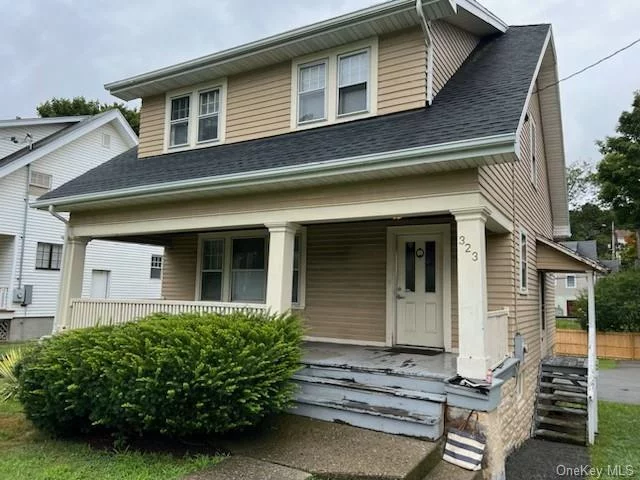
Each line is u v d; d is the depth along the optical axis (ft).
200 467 13.21
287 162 20.15
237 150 26.27
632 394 39.99
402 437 15.56
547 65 31.17
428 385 16.85
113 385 14.60
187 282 32.42
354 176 18.30
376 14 22.84
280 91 27.22
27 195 50.80
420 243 24.76
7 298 48.98
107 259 59.62
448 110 20.38
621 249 106.01
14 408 20.58
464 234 16.62
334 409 17.17
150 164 29.45
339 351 22.67
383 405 16.89
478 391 15.24
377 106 23.58
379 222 25.75
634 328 64.39
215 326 16.10
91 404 15.34
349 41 24.89
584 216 133.08
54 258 53.52
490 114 17.51
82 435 16.88
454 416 15.75
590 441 25.26
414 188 17.76
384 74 23.65
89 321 26.48
